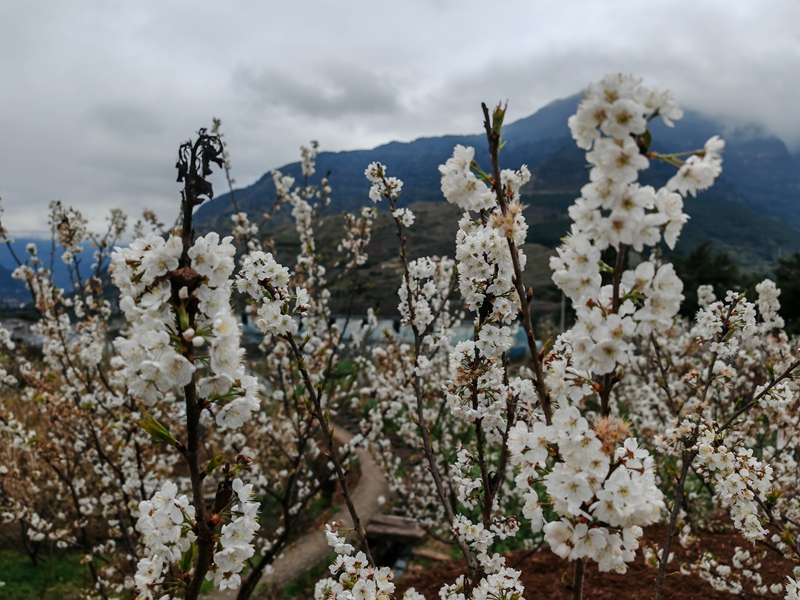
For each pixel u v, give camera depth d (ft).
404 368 22.81
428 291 14.39
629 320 5.66
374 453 32.86
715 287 75.72
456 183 7.68
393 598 9.29
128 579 21.15
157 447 24.45
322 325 25.39
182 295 5.75
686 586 18.19
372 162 14.17
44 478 29.25
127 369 5.90
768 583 17.43
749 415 20.21
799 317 67.82
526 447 7.09
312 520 30.60
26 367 23.97
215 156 6.02
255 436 28.48
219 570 6.40
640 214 5.38
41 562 27.58
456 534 10.97
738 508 11.53
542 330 67.87
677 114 5.32
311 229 25.85
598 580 19.53
